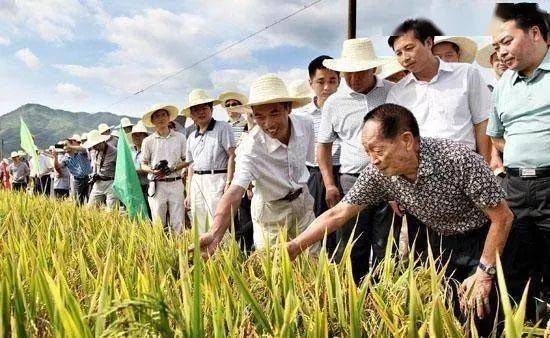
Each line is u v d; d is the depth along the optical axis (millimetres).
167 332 1747
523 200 3900
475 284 3086
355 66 4672
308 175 4902
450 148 3066
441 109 4391
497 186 3004
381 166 3045
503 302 1788
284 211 4719
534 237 3943
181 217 7980
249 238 6770
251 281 2898
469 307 2896
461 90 4371
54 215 4863
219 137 6727
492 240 3057
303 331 2467
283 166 4574
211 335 2279
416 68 4395
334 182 5508
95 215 5766
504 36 3723
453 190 3125
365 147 3047
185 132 10180
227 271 2867
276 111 4281
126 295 2357
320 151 5234
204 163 6797
